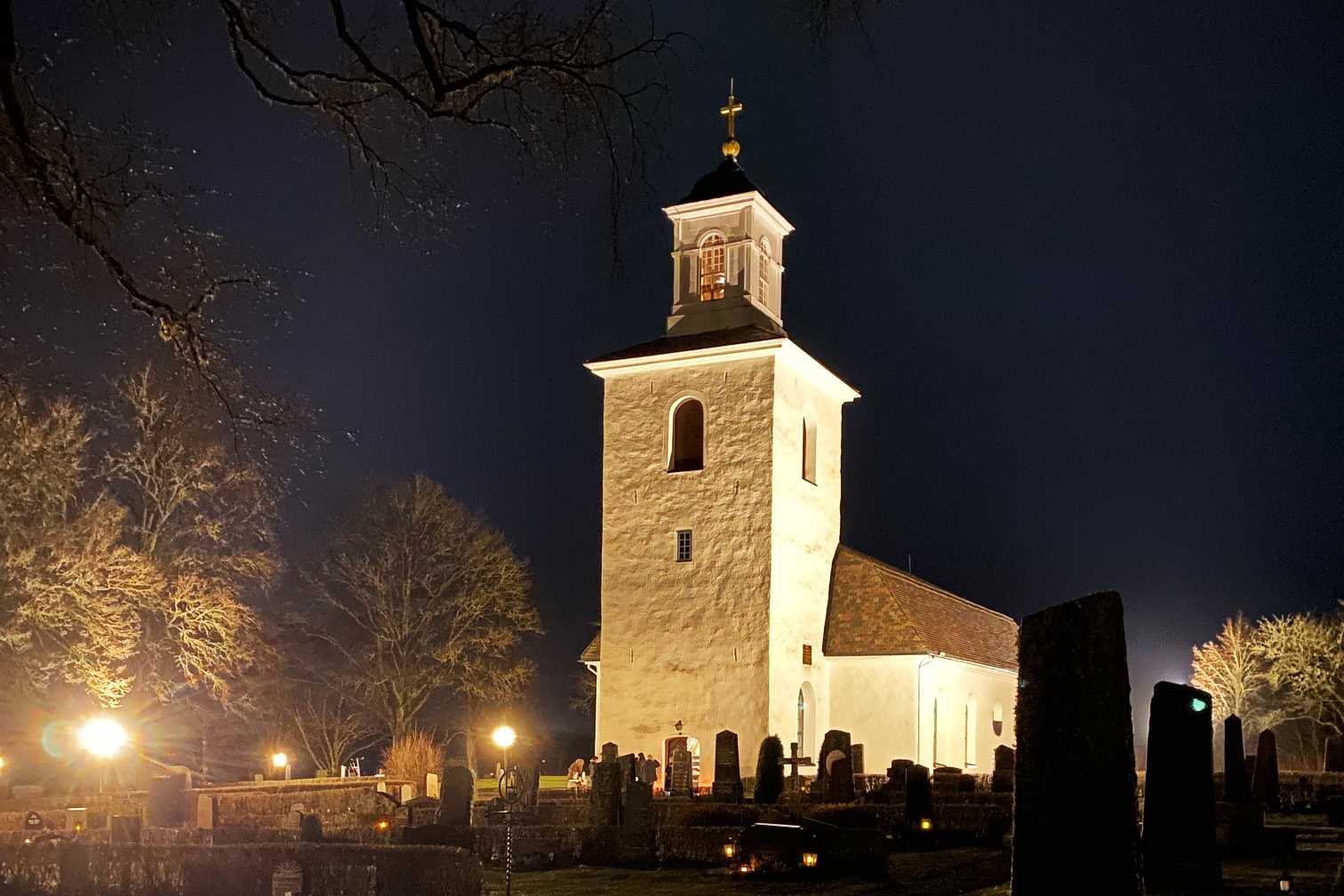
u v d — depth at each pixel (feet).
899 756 131.34
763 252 146.92
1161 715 47.91
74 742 120.16
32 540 100.89
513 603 164.76
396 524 160.04
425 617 159.12
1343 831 75.41
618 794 70.44
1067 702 31.19
